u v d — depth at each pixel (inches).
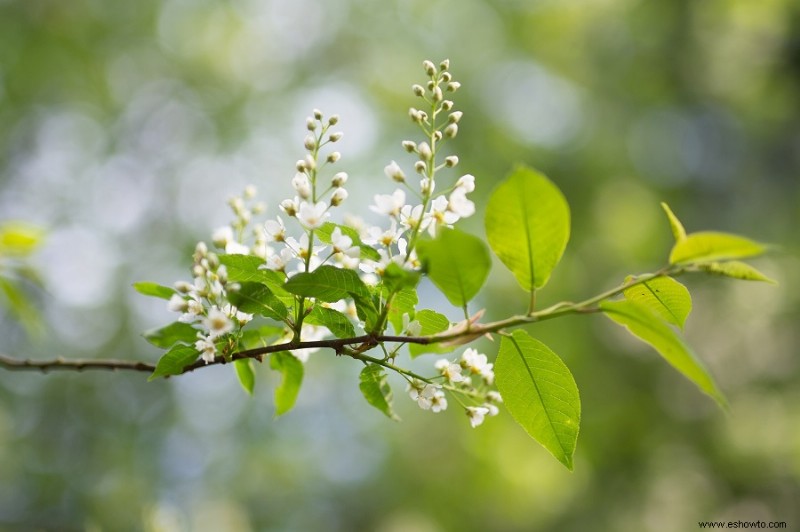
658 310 84.4
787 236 466.3
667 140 534.0
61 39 449.4
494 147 520.1
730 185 500.1
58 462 433.1
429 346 90.6
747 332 455.5
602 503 433.4
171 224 505.4
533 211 71.9
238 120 521.3
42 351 449.7
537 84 558.9
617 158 512.7
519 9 542.0
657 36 508.4
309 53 551.2
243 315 87.0
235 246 93.3
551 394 83.7
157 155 512.7
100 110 490.0
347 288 78.6
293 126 536.1
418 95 84.2
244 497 458.9
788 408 434.3
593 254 486.3
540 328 447.8
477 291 74.8
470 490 436.5
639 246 494.9
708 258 75.0
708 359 459.2
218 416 483.5
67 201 481.7
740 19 486.6
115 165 503.8
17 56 442.9
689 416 458.9
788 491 423.5
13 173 474.6
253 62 534.3
